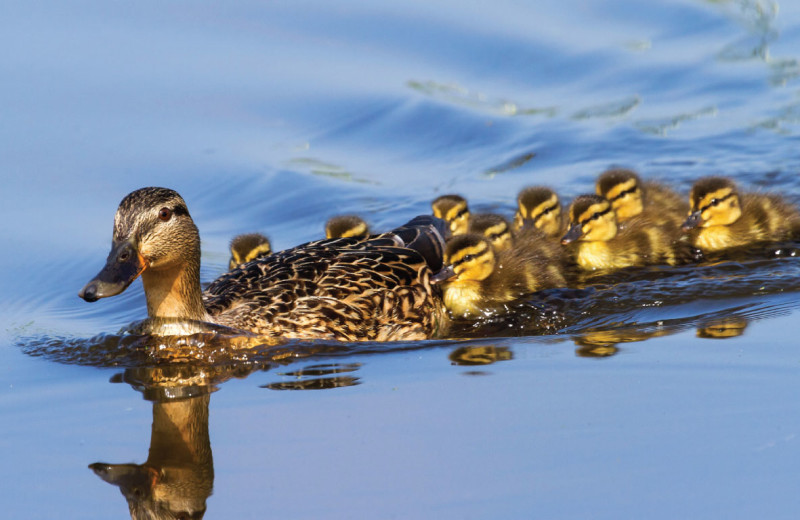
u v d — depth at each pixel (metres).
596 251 13.19
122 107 16.95
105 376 10.32
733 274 12.72
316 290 11.09
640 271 13.06
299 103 17.48
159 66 18.05
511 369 10.09
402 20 19.80
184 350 10.64
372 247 11.83
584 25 20.17
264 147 16.48
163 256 10.42
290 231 14.93
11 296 12.80
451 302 12.09
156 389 9.95
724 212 13.66
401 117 17.39
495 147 17.03
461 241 11.99
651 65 19.03
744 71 18.86
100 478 8.29
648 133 17.28
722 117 17.77
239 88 17.70
